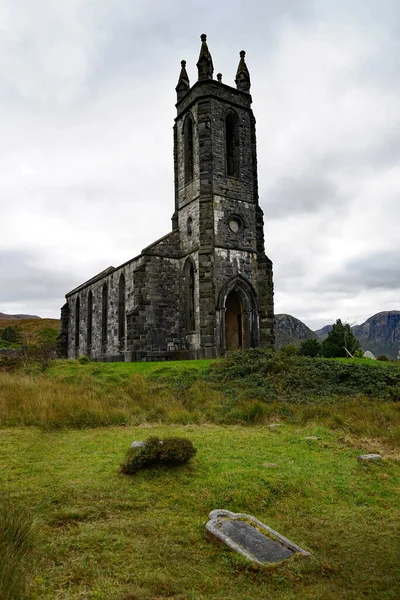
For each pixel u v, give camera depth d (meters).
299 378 18.52
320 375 18.92
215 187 29.67
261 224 31.38
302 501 7.43
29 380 18.42
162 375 21.05
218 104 30.81
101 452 9.98
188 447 8.77
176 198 32.44
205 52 31.28
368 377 18.44
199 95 30.80
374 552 5.71
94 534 5.84
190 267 30.38
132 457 8.38
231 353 22.97
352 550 5.77
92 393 16.55
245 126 31.92
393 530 6.38
